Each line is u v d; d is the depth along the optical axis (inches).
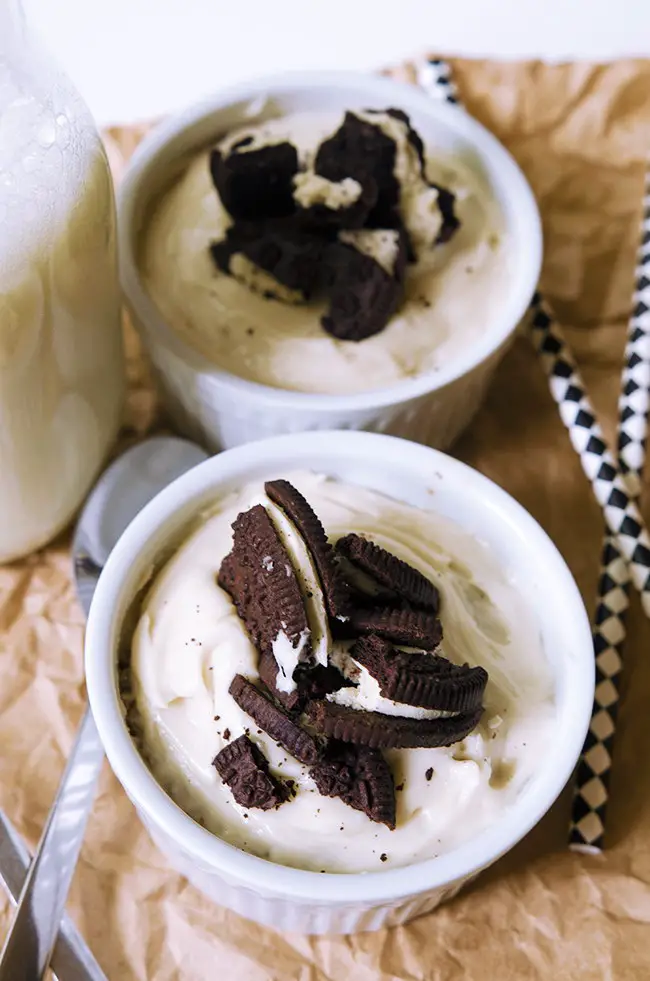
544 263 17.1
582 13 18.2
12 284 12.7
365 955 13.5
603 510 15.2
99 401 14.4
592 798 14.1
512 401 16.4
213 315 14.7
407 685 12.2
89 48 17.9
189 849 12.1
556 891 13.8
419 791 12.5
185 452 15.4
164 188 15.7
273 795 12.3
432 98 15.9
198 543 13.3
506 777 12.7
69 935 13.5
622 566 14.9
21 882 13.5
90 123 13.5
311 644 12.4
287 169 14.7
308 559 12.5
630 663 15.0
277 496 12.7
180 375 14.7
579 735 12.7
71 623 14.9
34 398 13.4
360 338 14.7
